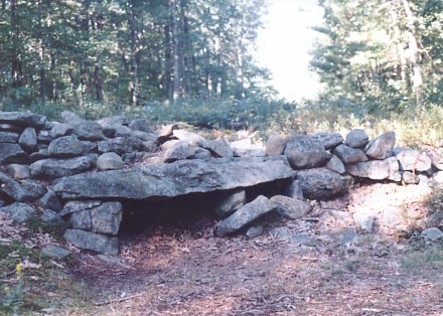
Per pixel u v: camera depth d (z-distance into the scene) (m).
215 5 28.41
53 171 7.27
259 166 7.78
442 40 14.97
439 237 6.68
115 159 7.53
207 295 5.05
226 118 11.46
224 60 37.84
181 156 7.86
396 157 8.20
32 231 6.28
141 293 5.17
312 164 8.21
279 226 7.48
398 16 14.97
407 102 13.17
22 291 4.59
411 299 4.68
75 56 15.40
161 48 24.47
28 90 11.69
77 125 7.84
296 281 5.46
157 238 7.26
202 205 7.88
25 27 12.68
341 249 6.66
